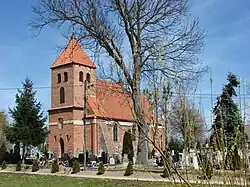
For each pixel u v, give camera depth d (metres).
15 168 42.31
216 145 4.78
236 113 4.84
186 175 4.83
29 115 52.00
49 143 70.06
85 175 30.95
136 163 25.83
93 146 65.44
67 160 48.78
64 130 68.94
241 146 4.71
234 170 4.68
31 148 55.66
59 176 30.97
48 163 49.09
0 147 58.91
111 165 41.06
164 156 4.63
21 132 51.31
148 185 21.02
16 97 52.94
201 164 4.86
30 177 31.16
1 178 31.31
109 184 24.22
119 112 51.84
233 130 4.83
